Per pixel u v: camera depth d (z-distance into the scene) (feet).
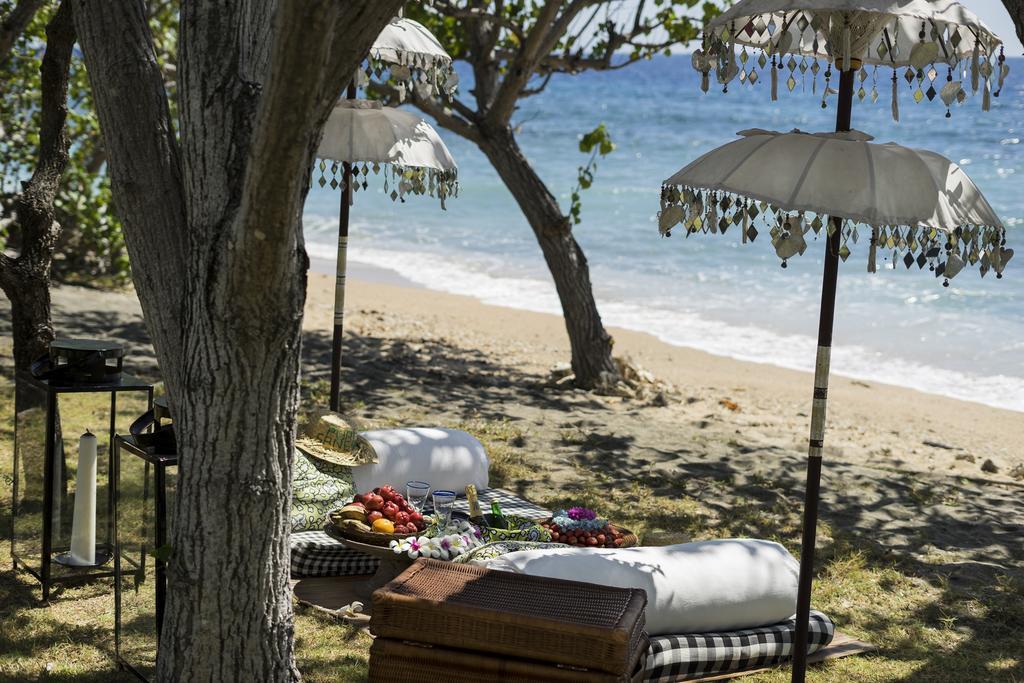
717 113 242.17
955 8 13.52
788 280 78.23
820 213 13.48
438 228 104.99
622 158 168.25
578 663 14.08
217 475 13.25
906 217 13.41
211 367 12.95
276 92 10.51
